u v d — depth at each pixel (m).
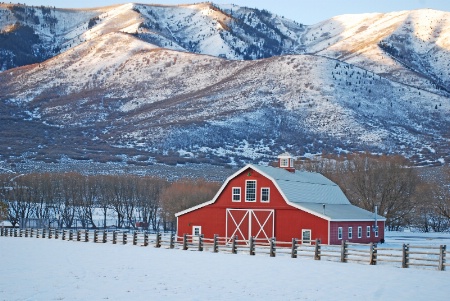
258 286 50.66
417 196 153.00
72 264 64.94
